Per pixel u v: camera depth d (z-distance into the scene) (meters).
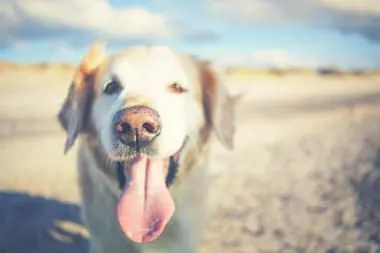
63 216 0.51
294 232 0.48
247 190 0.55
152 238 0.35
